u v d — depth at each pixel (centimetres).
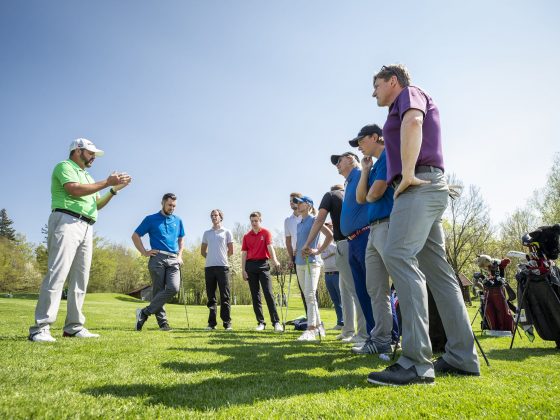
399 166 239
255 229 685
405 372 207
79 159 432
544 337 409
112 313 1127
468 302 2795
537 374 239
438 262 252
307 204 552
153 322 810
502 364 284
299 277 550
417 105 225
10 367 241
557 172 2705
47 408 155
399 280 219
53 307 382
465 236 3139
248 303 3819
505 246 3397
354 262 397
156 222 604
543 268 413
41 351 307
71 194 395
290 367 264
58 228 395
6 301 2061
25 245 5453
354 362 287
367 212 388
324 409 159
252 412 156
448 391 190
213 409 160
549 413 152
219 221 706
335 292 715
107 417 148
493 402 169
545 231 429
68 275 428
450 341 247
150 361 276
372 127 369
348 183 412
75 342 367
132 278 5959
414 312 213
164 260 591
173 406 165
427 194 225
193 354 312
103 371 237
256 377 227
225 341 420
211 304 680
